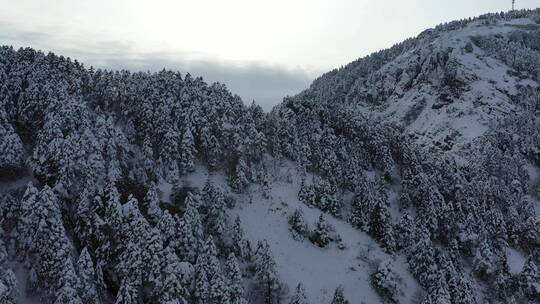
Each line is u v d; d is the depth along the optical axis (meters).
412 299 80.56
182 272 59.56
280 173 102.38
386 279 79.88
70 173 70.44
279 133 111.75
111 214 62.81
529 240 100.38
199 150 96.94
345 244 88.44
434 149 161.88
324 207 94.31
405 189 106.12
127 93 103.25
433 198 100.75
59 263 55.62
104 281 61.34
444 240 97.31
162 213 73.75
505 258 88.44
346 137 124.06
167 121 93.88
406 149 118.31
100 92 103.50
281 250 82.69
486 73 184.50
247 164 99.69
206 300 59.19
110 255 62.44
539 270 90.69
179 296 56.41
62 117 79.38
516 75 187.38
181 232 67.06
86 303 52.84
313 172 106.38
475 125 162.50
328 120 126.12
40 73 95.25
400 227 92.94
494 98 171.50
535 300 82.81
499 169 127.31
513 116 159.38
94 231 63.53
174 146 89.38
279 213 90.75
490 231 100.00
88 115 86.19
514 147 138.62
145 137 91.62
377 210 92.50
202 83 120.19
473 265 91.06
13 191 71.62
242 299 62.03
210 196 81.19
